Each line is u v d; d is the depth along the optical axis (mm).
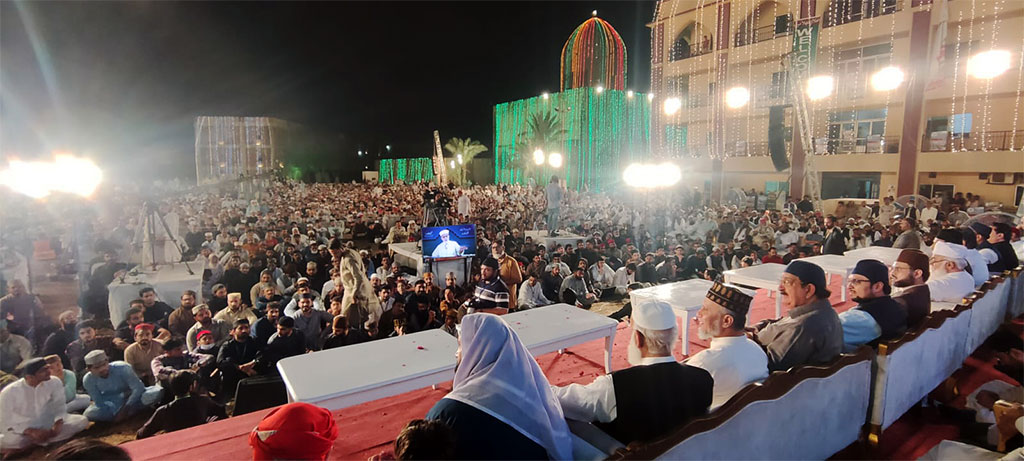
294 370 2730
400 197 25172
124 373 4656
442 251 8258
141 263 9359
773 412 2123
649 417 1892
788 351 2578
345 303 6316
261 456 1753
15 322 5836
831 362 2494
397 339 3252
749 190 21344
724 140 21969
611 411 1949
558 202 13828
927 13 16188
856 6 17984
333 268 7645
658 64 24641
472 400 1729
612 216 15734
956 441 2871
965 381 3730
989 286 4480
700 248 9953
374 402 3229
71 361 5223
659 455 1677
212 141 37000
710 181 22688
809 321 2566
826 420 2473
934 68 16062
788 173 19828
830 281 6043
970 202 14648
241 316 6055
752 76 20812
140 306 5715
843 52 18391
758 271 5168
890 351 2783
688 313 3910
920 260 3600
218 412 4340
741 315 2289
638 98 30375
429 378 2760
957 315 3699
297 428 1769
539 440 1738
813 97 7562
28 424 3957
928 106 16719
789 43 19312
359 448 2664
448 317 5852
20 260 8414
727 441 1917
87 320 6434
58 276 9633
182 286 6938
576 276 8852
